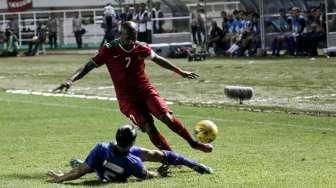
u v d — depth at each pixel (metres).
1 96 42.50
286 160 21.19
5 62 73.06
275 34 67.94
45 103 38.34
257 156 22.00
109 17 77.06
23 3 98.50
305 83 44.16
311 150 22.91
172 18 74.75
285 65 56.66
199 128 19.88
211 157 21.94
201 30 75.50
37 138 26.56
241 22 70.00
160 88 44.47
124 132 17.88
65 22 94.69
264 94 39.66
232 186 17.36
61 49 91.38
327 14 63.47
